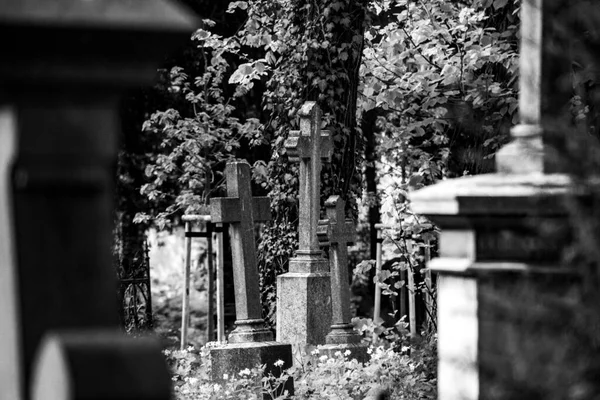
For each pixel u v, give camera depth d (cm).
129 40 299
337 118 1537
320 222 1326
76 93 304
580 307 458
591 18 489
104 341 287
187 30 303
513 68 1310
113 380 280
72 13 291
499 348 489
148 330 1658
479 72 1466
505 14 1457
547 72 516
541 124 500
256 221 1166
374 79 1530
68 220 306
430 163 1399
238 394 1081
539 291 488
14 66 293
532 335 475
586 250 455
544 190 479
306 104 1382
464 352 502
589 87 680
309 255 1365
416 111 1493
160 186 2152
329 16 1530
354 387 1072
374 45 1534
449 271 509
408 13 1480
